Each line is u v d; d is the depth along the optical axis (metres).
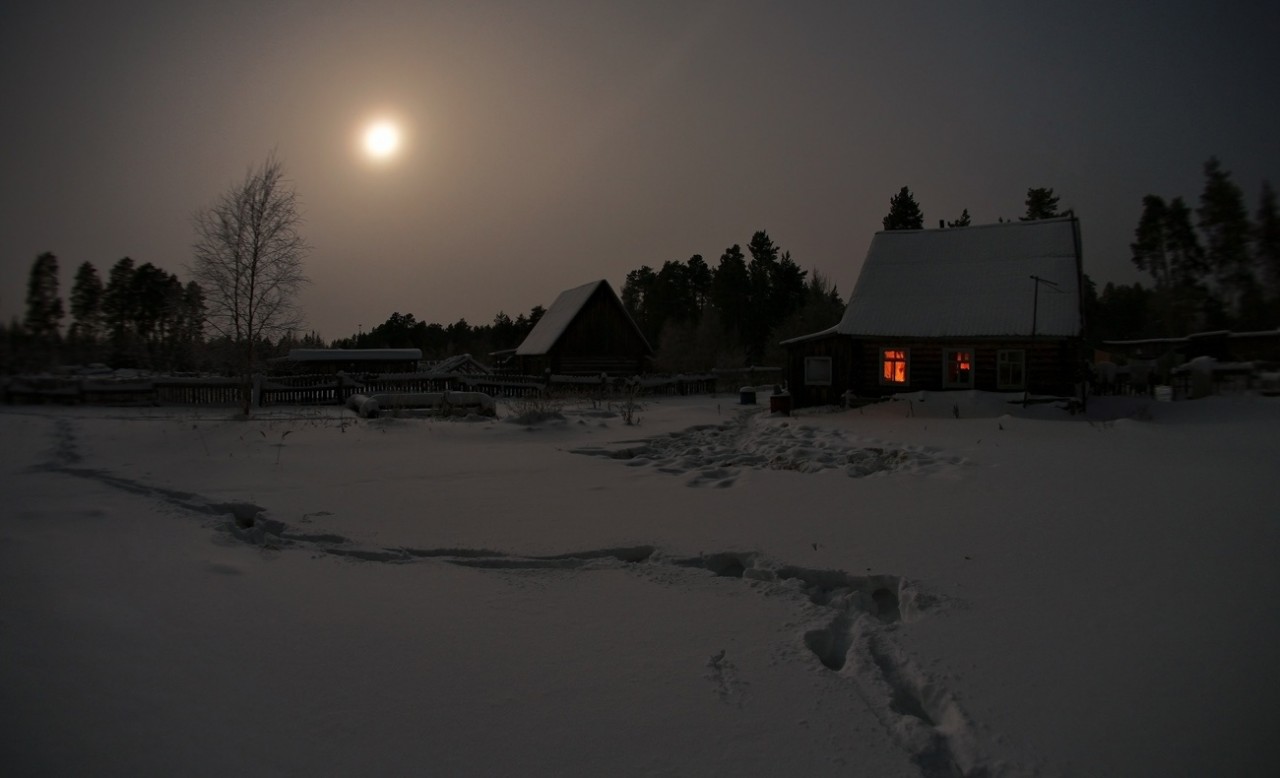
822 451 12.73
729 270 66.44
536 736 3.38
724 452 13.38
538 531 7.27
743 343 64.81
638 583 5.76
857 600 5.54
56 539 6.43
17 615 4.36
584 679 3.99
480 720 3.51
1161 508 7.93
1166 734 3.34
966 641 4.47
